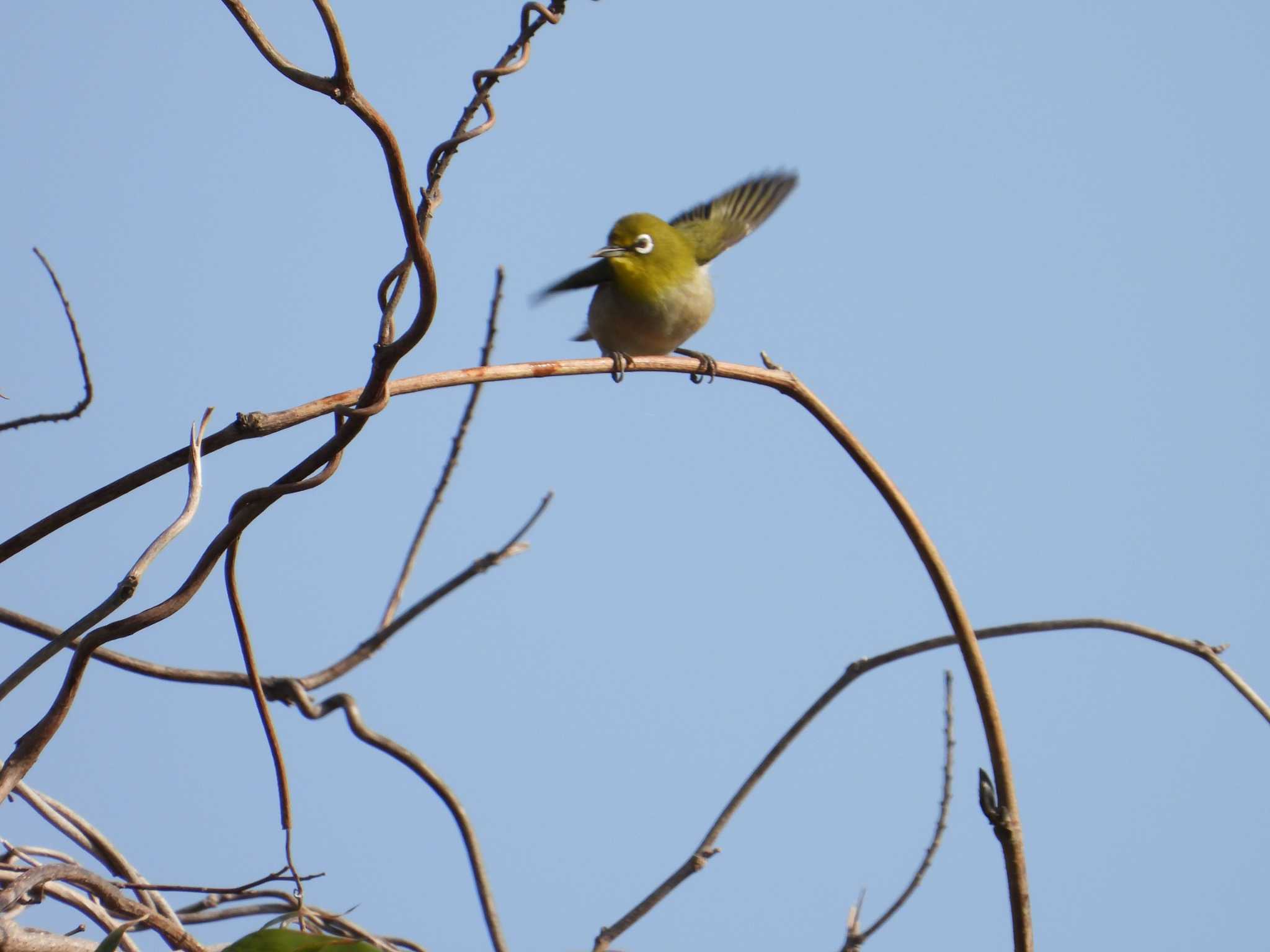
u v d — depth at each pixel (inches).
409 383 267.7
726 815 336.8
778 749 340.5
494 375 281.9
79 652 237.6
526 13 261.4
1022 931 290.2
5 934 237.1
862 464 312.7
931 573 304.3
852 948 319.0
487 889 336.5
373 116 227.0
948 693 336.8
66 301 317.7
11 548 242.1
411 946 313.0
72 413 319.9
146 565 237.9
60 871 235.3
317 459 255.9
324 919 310.7
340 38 219.5
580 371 293.6
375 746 339.6
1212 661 336.5
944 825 327.9
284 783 273.1
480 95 258.1
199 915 303.0
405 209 235.8
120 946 259.8
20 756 233.8
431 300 241.3
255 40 221.6
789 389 314.0
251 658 273.7
